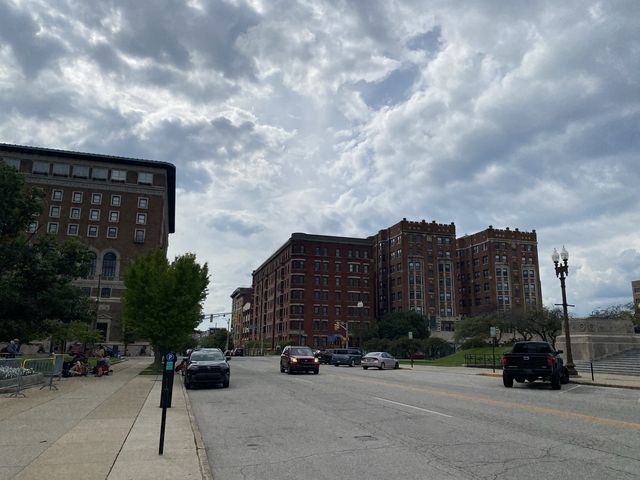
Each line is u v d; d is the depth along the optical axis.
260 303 131.62
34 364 20.38
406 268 109.56
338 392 17.95
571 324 35.03
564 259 26.94
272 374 29.94
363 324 97.12
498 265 119.38
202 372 19.89
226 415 12.48
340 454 7.79
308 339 100.38
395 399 15.41
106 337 71.31
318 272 104.25
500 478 6.28
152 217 78.56
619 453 7.63
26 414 11.66
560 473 6.49
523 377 20.16
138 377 25.05
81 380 22.48
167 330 31.36
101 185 77.44
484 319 68.31
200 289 33.03
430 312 108.38
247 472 6.83
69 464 6.84
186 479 6.14
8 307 25.28
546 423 10.52
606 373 28.33
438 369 37.88
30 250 26.61
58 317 27.58
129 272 33.03
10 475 6.25
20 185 27.61
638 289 110.62
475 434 9.28
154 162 79.38
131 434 9.13
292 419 11.59
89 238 75.06
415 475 6.46
